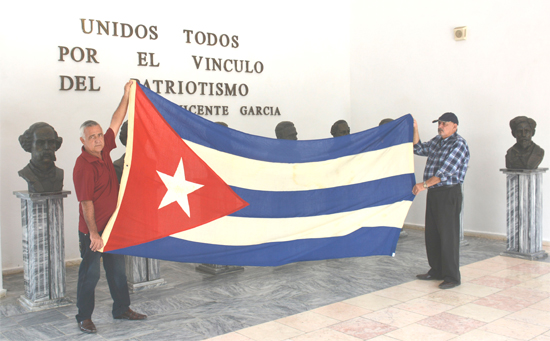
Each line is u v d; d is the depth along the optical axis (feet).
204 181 12.41
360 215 14.57
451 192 14.43
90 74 18.95
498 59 21.85
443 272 14.76
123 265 12.13
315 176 14.14
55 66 18.15
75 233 18.90
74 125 18.67
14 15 17.25
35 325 11.94
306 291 14.48
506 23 21.53
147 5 20.21
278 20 24.79
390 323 11.64
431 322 11.66
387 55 26.07
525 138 17.95
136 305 13.44
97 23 18.99
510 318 11.85
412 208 25.39
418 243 21.38
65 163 18.53
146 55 20.24
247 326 11.64
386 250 14.80
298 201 13.83
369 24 26.84
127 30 19.74
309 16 26.04
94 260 11.43
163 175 11.87
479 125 22.61
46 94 17.99
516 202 18.37
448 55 23.57
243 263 12.92
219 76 22.53
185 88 21.36
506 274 15.99
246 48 23.53
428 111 24.48
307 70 26.05
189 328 11.57
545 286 14.55
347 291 14.38
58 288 13.56
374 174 14.84
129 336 11.10
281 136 17.74
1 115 17.11
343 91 27.76
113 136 11.75
